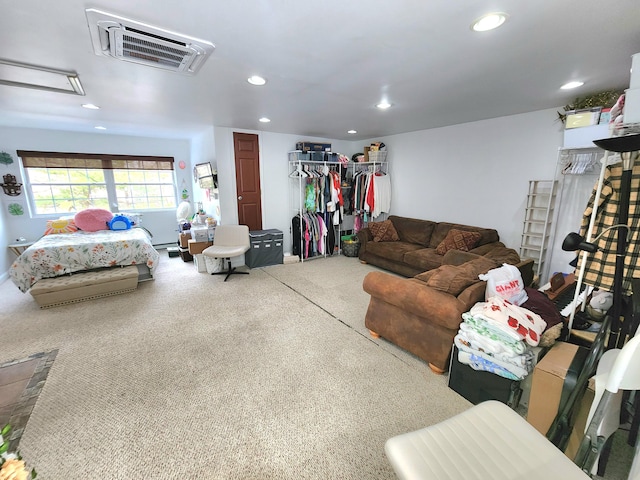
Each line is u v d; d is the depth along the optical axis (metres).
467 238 3.60
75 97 2.68
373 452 1.42
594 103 2.61
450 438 0.91
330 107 3.08
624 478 1.26
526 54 1.79
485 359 1.60
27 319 2.79
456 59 1.86
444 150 4.29
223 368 2.06
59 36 1.53
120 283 3.38
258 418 1.62
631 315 1.38
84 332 2.55
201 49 1.68
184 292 3.51
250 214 4.70
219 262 4.28
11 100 2.77
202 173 4.77
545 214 3.27
